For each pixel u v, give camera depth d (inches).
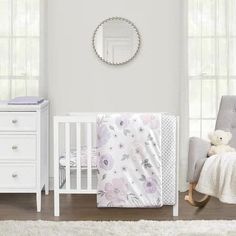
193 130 204.2
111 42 203.0
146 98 204.2
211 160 158.2
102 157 157.5
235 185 150.6
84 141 203.2
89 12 202.5
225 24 200.7
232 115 180.1
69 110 204.5
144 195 157.5
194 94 203.0
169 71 203.2
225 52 201.3
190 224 148.5
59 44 203.0
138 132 156.6
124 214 163.0
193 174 161.8
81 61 203.5
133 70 203.6
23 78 201.6
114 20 202.7
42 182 180.7
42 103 178.2
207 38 201.0
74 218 158.2
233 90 202.4
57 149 161.2
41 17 197.6
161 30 202.7
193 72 202.2
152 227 145.3
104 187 157.9
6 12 199.9
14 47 200.5
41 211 168.1
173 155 157.8
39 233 140.2
